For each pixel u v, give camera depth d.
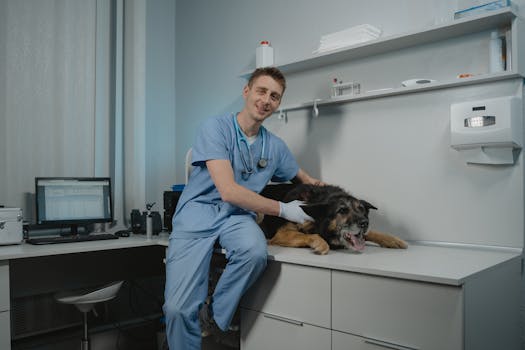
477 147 1.72
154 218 2.55
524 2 1.71
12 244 2.07
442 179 1.86
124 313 2.82
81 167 2.67
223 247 1.70
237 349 2.02
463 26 1.75
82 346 2.13
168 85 3.19
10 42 2.43
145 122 3.03
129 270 2.74
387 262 1.43
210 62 2.96
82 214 2.45
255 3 2.69
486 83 1.75
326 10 2.32
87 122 2.68
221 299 1.63
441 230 1.86
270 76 1.80
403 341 1.27
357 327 1.36
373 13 2.13
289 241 1.75
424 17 1.96
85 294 2.08
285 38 2.51
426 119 1.90
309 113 2.30
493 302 1.37
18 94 2.45
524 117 1.69
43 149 2.54
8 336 1.76
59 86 2.59
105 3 2.81
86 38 2.69
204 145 1.78
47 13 2.56
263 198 1.69
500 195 1.72
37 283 2.38
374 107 2.06
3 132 2.40
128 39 2.84
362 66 2.14
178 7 3.20
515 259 1.57
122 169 2.85
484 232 1.75
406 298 1.26
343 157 2.16
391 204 2.00
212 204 1.83
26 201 2.47
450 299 1.18
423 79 1.87
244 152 1.85
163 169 3.14
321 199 1.76
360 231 1.62
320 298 1.46
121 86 2.83
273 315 1.59
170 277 1.70
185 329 1.64
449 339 1.18
